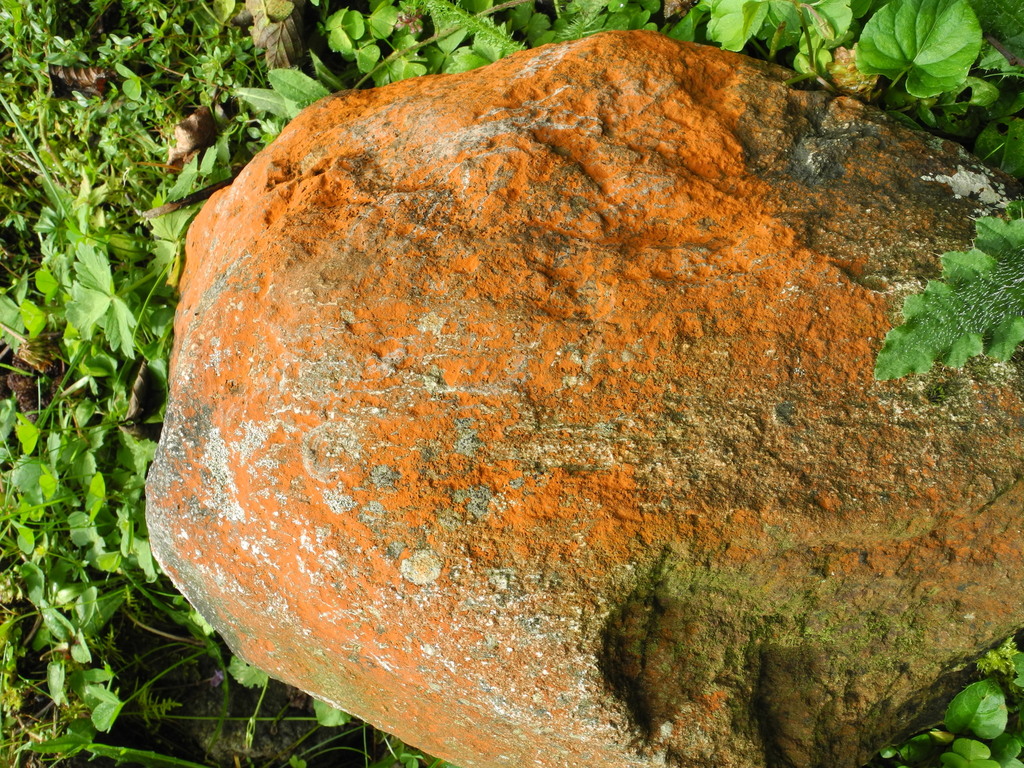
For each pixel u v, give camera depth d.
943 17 0.58
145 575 0.75
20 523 0.73
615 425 0.51
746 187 0.55
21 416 0.72
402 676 0.52
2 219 0.78
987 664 0.59
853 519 0.50
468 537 0.50
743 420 0.51
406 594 0.51
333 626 0.53
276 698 0.76
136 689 0.74
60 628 0.73
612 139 0.56
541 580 0.50
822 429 0.51
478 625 0.50
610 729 0.51
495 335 0.52
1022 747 0.61
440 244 0.54
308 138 0.61
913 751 0.64
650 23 0.68
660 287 0.52
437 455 0.51
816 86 0.62
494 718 0.52
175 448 0.56
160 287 0.72
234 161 0.74
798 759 0.56
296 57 0.74
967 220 0.55
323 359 0.53
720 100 0.58
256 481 0.53
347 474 0.51
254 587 0.54
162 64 0.76
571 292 0.52
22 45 0.75
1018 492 0.51
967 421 0.51
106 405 0.76
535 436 0.51
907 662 0.56
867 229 0.54
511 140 0.56
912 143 0.57
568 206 0.54
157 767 0.72
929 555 0.52
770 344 0.51
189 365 0.56
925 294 0.50
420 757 0.71
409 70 0.71
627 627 0.51
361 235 0.54
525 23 0.71
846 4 0.59
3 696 0.73
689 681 0.52
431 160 0.56
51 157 0.77
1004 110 0.63
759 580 0.52
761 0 0.61
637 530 0.50
